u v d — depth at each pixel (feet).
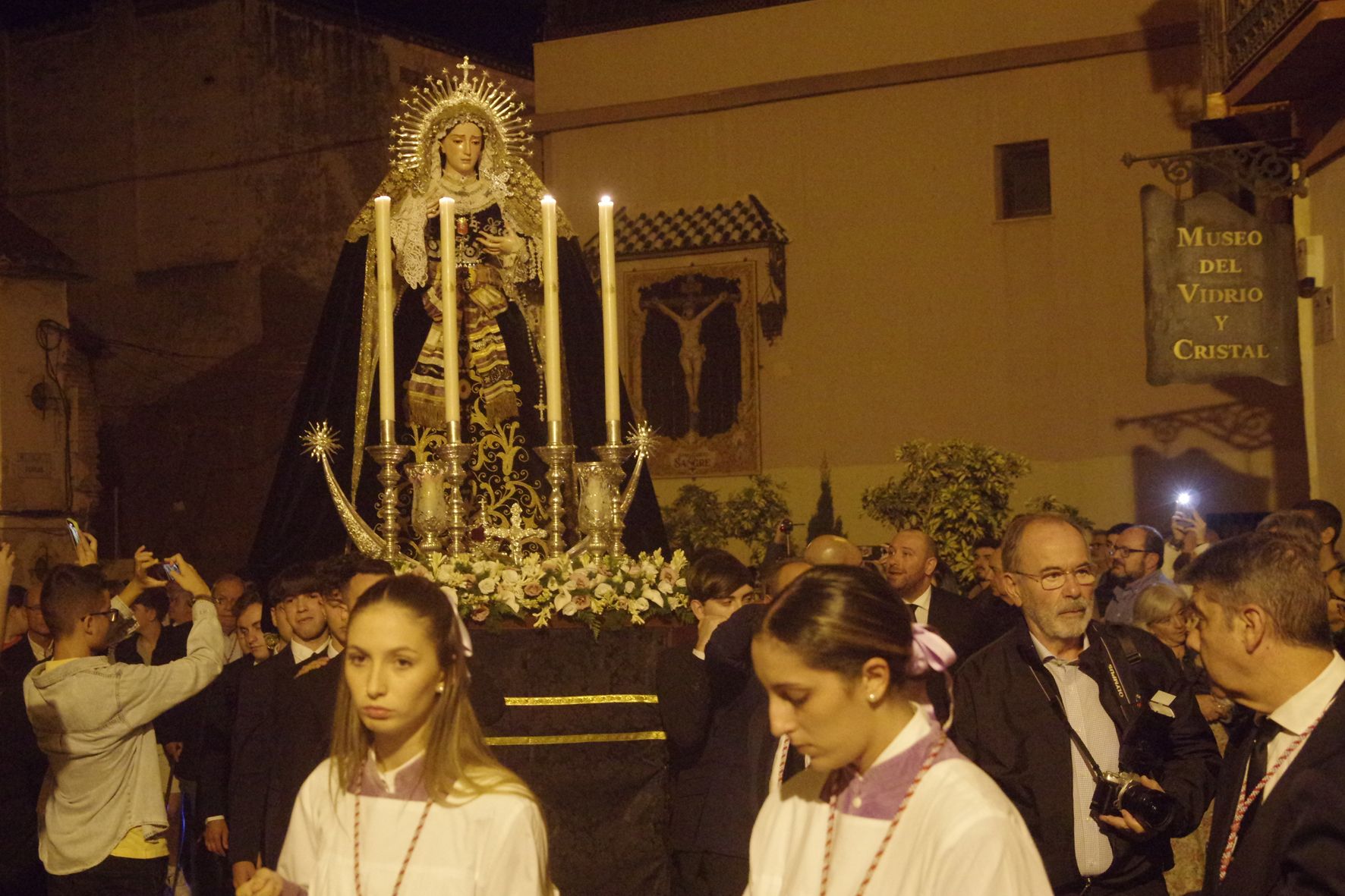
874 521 59.26
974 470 49.52
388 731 9.73
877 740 8.46
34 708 17.29
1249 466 54.39
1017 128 58.39
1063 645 14.37
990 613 22.18
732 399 61.31
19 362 64.28
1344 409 33.65
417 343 23.68
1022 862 7.97
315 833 10.16
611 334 21.71
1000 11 58.65
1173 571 33.96
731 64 62.85
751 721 16.53
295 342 77.87
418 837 9.62
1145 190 36.42
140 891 17.74
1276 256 36.09
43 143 82.74
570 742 19.26
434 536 20.98
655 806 19.38
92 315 81.15
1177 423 55.42
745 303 61.26
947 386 58.90
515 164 24.12
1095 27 57.16
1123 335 56.39
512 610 18.98
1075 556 13.99
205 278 79.46
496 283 23.93
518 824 9.54
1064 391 57.21
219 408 77.97
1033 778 13.84
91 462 67.62
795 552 57.72
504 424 24.03
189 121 80.18
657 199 63.52
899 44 60.23
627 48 64.49
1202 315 36.09
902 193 59.98
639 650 19.58
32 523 63.82
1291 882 9.12
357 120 80.33
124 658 27.25
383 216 21.18
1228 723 19.85
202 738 21.35
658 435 62.03
